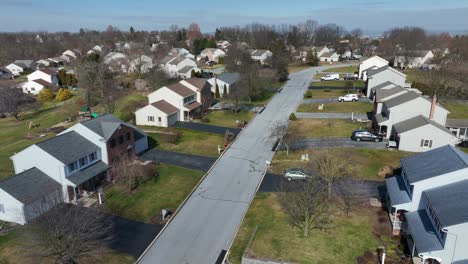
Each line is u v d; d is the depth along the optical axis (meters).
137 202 36.66
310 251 28.17
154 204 36.34
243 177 42.34
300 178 40.44
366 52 171.25
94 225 30.31
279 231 30.97
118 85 91.81
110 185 40.47
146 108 61.00
